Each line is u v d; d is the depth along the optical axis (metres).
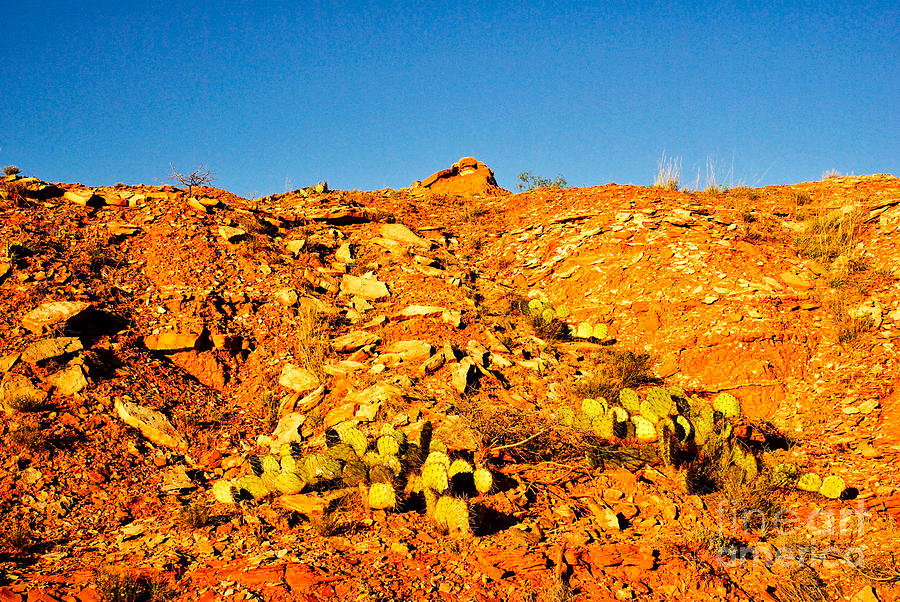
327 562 5.70
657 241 13.48
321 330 11.05
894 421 8.62
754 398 9.74
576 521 6.73
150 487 7.29
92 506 6.77
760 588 5.85
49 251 11.59
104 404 8.49
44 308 9.79
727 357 10.26
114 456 7.68
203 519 6.46
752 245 13.15
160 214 14.02
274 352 10.64
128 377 9.19
